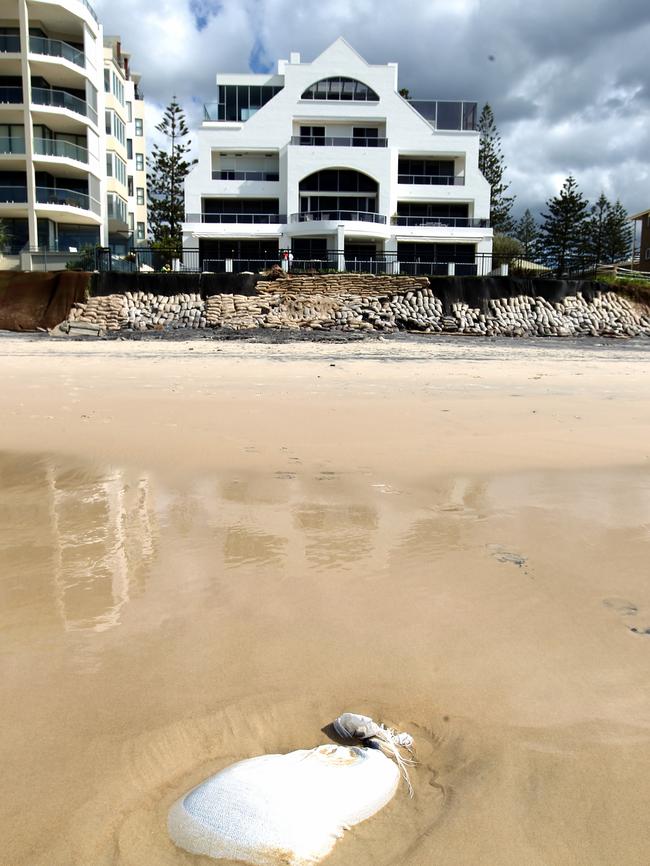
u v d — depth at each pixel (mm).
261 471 6258
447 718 2414
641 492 5668
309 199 46469
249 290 29469
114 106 49719
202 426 8430
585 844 1810
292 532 4543
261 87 49438
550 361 19984
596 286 33125
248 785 1884
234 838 1731
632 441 7918
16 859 1731
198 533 4508
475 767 2133
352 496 5457
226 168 47344
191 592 3521
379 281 30812
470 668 2766
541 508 5164
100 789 2000
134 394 11281
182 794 1974
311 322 28344
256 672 2709
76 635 3020
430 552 4168
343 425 8656
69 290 27484
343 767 2006
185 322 27625
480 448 7410
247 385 12711
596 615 3281
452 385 13367
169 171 56031
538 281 32188
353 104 46438
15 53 40156
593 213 75750
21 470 6266
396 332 28125
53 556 4055
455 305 30641
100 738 2250
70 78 42781
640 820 1898
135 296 28359
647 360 21125
